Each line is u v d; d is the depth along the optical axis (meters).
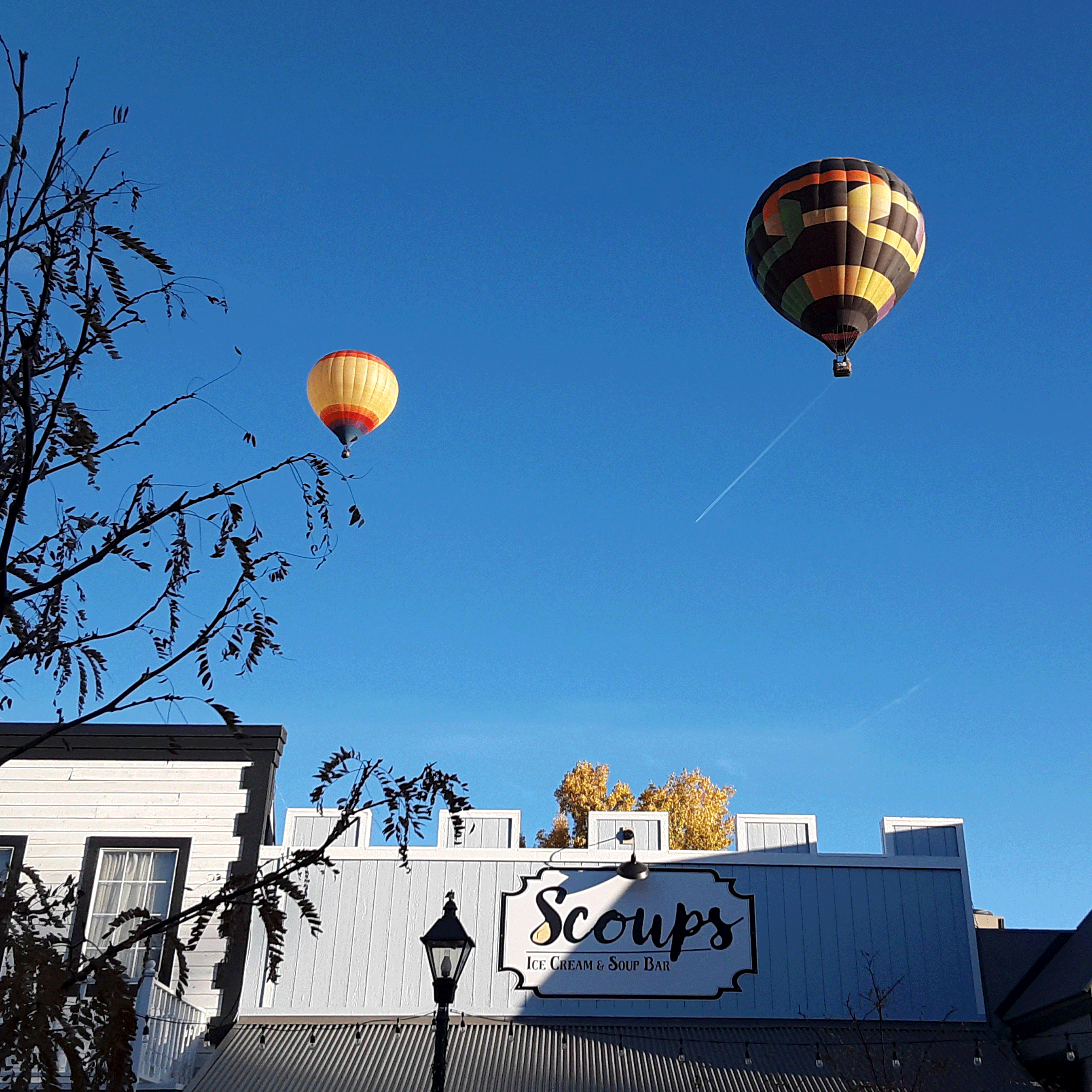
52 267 6.69
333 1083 18.05
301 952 20.25
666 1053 18.95
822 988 20.12
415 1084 18.03
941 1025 19.69
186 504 7.03
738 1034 19.53
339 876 20.91
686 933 20.55
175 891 20.80
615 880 20.98
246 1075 18.14
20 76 6.48
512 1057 18.86
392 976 20.12
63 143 6.70
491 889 20.91
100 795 21.55
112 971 6.28
